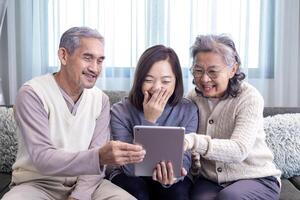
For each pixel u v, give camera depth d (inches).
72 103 54.7
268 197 53.9
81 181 53.4
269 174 56.4
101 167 47.4
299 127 72.1
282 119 73.5
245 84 59.0
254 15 94.6
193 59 57.7
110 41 95.6
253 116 54.3
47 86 53.6
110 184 56.2
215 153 51.1
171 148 47.6
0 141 71.4
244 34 93.7
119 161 45.3
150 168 49.1
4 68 100.6
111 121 59.9
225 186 57.1
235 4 93.4
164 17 94.7
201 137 51.8
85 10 94.1
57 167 47.1
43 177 53.4
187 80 93.7
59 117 53.4
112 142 45.8
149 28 94.6
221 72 55.2
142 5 94.5
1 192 63.1
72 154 47.4
